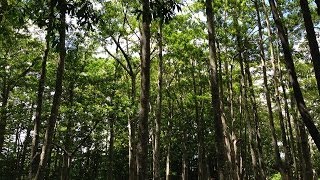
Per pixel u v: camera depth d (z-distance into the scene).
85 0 5.82
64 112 20.33
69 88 21.50
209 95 23.41
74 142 30.94
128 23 21.91
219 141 10.84
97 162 47.41
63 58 13.18
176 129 39.91
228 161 21.19
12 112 20.55
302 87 25.67
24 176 34.66
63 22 6.20
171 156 45.78
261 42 21.44
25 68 23.28
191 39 21.80
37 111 15.62
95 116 20.41
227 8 20.31
